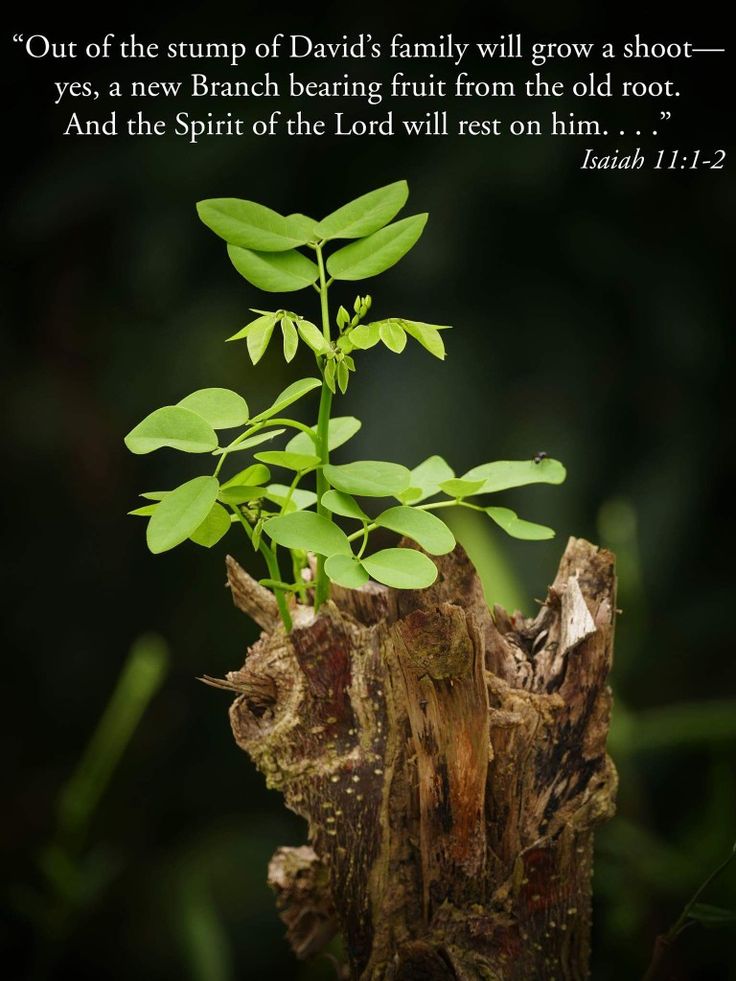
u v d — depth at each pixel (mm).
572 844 1008
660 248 1558
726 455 1662
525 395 1624
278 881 1066
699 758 1637
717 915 1031
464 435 1580
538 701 1003
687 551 1726
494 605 1042
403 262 1508
